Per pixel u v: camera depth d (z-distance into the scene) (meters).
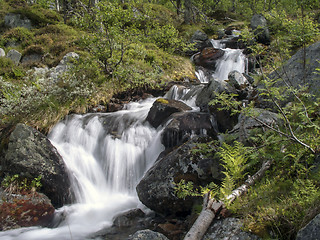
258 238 2.70
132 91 8.84
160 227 3.97
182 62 11.45
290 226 2.65
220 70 11.30
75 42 11.68
